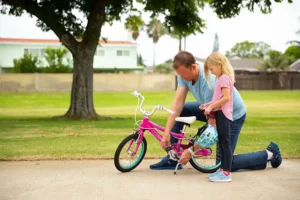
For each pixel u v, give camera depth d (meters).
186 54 5.95
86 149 8.26
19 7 16.70
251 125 13.41
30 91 45.56
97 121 14.98
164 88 48.38
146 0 15.98
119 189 5.29
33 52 55.38
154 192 5.16
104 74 47.25
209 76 6.03
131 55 58.84
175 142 6.28
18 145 8.80
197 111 6.52
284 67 67.38
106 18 17.38
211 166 6.30
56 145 8.81
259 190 5.25
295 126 13.11
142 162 6.99
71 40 16.41
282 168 6.51
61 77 45.97
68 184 5.53
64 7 17.05
